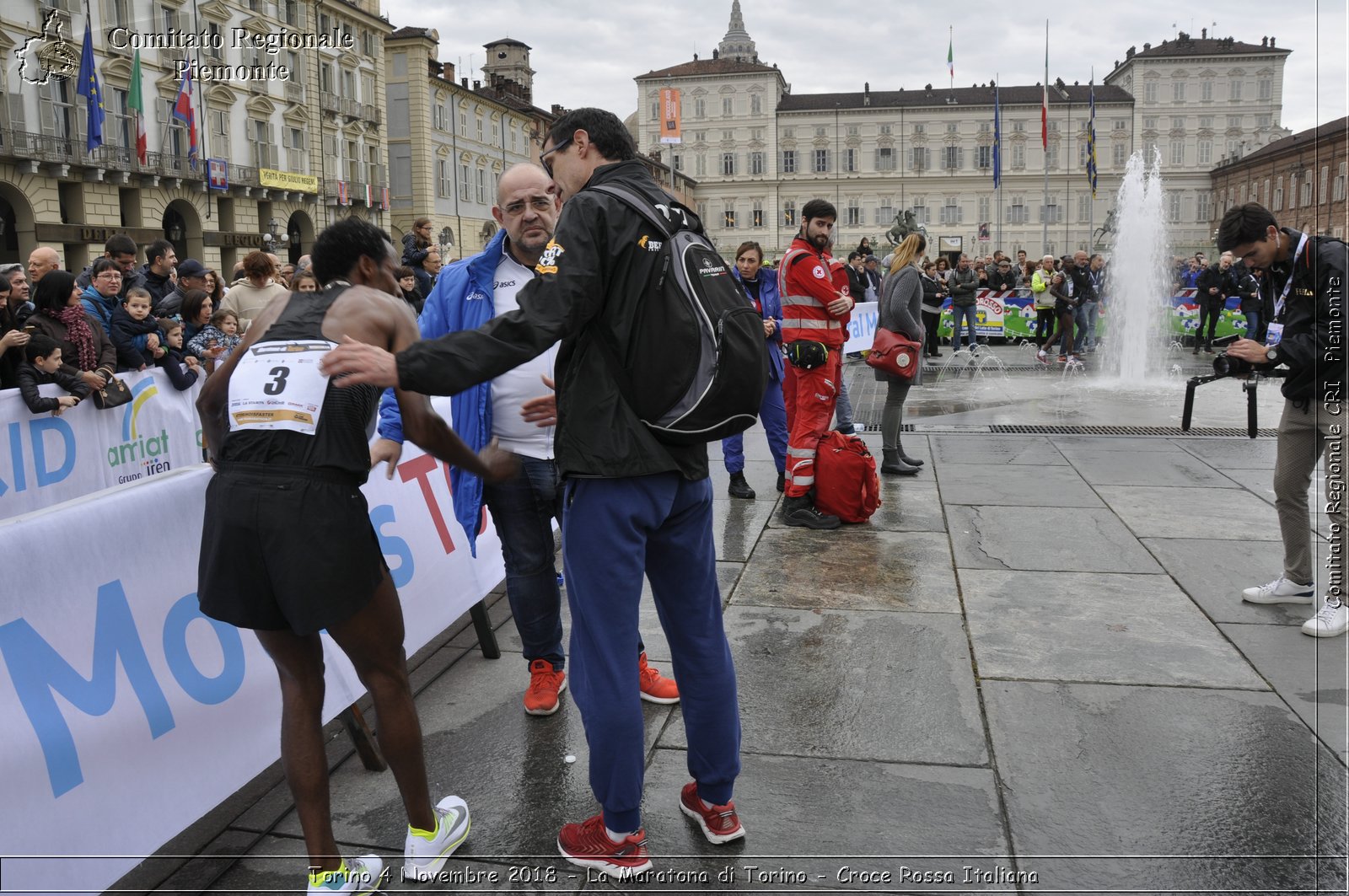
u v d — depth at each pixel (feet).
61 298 20.31
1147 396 38.06
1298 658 12.12
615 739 7.82
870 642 12.91
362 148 159.63
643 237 7.39
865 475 18.54
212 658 9.20
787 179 306.14
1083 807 8.93
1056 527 18.39
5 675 7.20
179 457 23.80
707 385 7.41
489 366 6.73
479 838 8.75
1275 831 8.50
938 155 299.99
